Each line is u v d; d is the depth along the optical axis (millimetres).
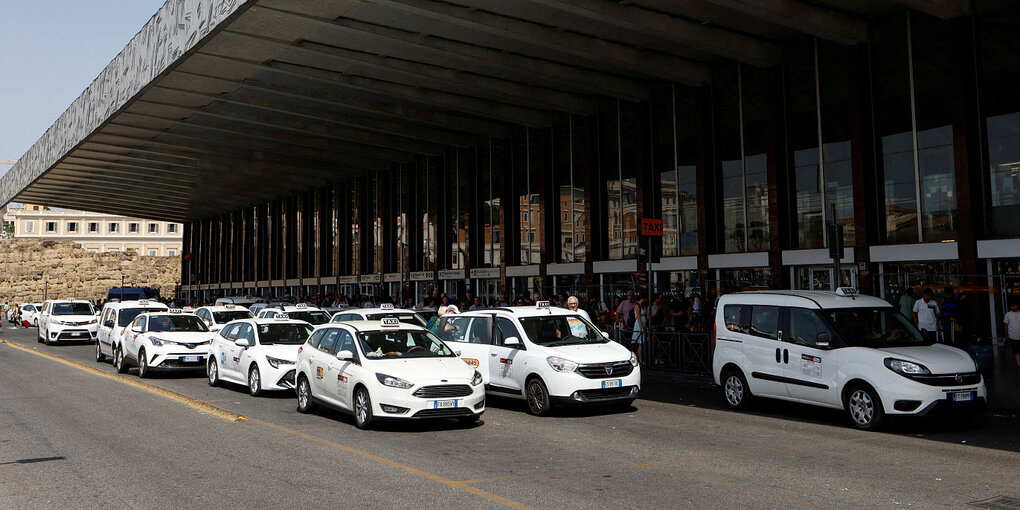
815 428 10406
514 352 12430
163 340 17469
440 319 14398
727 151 24875
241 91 29203
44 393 14758
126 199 60344
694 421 11172
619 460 8344
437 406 10250
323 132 34531
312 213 52094
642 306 19094
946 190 19547
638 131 27656
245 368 14734
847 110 21688
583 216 29984
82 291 98188
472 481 7320
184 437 9891
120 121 33875
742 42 22453
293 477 7520
